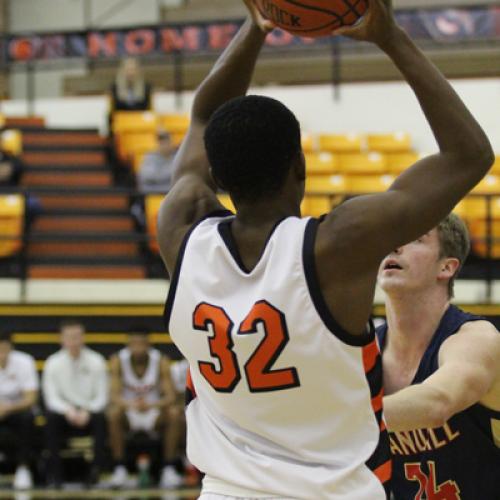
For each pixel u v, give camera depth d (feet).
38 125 89.81
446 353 18.02
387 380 19.43
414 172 13.16
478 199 69.05
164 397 53.57
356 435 13.29
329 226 12.97
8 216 69.10
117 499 49.39
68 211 76.38
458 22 79.36
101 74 102.06
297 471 13.07
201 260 13.57
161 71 98.53
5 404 52.95
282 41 83.97
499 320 61.82
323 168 76.74
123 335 64.23
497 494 18.61
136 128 83.71
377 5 12.77
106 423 53.06
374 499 13.17
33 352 63.16
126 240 66.90
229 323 13.11
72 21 108.47
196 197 14.69
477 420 18.29
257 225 13.46
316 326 12.80
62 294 66.54
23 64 95.96
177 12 103.40
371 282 12.95
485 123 81.46
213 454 13.69
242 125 13.03
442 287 19.02
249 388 13.15
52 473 52.90
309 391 13.00
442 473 18.69
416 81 13.19
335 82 84.38
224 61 15.34
